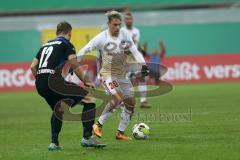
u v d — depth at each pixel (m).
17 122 58.16
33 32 130.38
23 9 143.38
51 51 36.41
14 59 130.25
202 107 66.12
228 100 74.56
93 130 40.78
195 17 139.62
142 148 37.75
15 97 95.81
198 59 115.31
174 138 42.16
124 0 144.25
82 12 144.62
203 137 42.22
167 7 144.88
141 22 138.62
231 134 43.53
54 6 145.00
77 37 107.31
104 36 40.38
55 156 35.69
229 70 115.50
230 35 132.75
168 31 130.75
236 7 143.62
